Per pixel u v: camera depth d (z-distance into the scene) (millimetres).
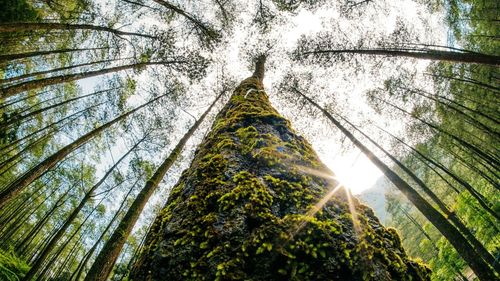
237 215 2209
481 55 6793
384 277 1979
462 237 5906
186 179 3408
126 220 5594
